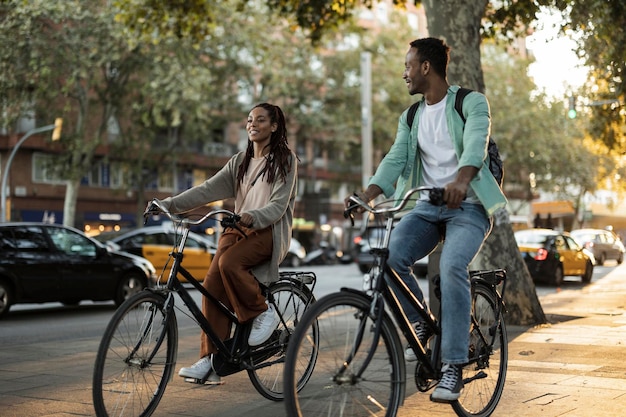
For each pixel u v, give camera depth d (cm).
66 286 1377
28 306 1594
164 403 511
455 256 419
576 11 1319
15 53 2862
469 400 453
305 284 536
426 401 500
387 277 404
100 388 400
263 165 510
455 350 415
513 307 953
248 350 492
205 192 512
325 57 4484
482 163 410
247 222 477
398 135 455
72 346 841
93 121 4062
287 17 1691
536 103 4906
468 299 420
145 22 1714
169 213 475
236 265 482
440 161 439
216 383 483
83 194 4219
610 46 1410
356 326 372
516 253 971
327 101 4578
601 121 2109
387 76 4591
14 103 2970
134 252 1933
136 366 420
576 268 2086
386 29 4681
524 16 1369
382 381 381
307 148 5397
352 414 371
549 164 5047
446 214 431
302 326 354
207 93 3394
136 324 421
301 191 5366
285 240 506
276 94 4269
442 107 439
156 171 4184
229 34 3428
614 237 3525
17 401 528
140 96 3459
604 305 1291
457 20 991
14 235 1333
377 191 442
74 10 2902
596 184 5269
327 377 363
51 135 3319
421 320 425
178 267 457
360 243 2834
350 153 5141
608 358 668
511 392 528
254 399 524
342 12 1659
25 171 3947
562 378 577
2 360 732
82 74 2959
